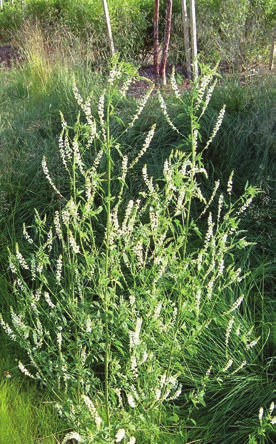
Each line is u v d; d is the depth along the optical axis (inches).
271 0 321.4
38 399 128.3
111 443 93.1
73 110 219.0
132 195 183.3
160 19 353.4
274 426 117.0
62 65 260.1
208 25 296.8
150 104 211.0
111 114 95.5
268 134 189.3
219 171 190.4
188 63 269.6
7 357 138.3
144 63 324.2
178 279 104.9
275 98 204.4
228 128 198.1
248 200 107.5
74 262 109.7
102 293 104.9
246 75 230.1
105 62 283.7
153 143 199.0
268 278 157.2
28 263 166.2
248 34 274.1
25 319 147.9
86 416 102.8
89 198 99.5
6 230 177.6
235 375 128.6
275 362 133.7
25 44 301.4
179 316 102.6
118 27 353.7
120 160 191.3
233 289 149.2
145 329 107.0
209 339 135.1
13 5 460.8
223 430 120.4
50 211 181.5
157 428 103.2
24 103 235.8
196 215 179.6
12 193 188.9
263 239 167.6
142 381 114.0
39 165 193.5
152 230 104.8
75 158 102.0
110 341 106.5
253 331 136.0
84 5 380.2
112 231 98.3
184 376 128.7
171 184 99.7
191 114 98.6
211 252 105.4
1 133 206.8
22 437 115.4
